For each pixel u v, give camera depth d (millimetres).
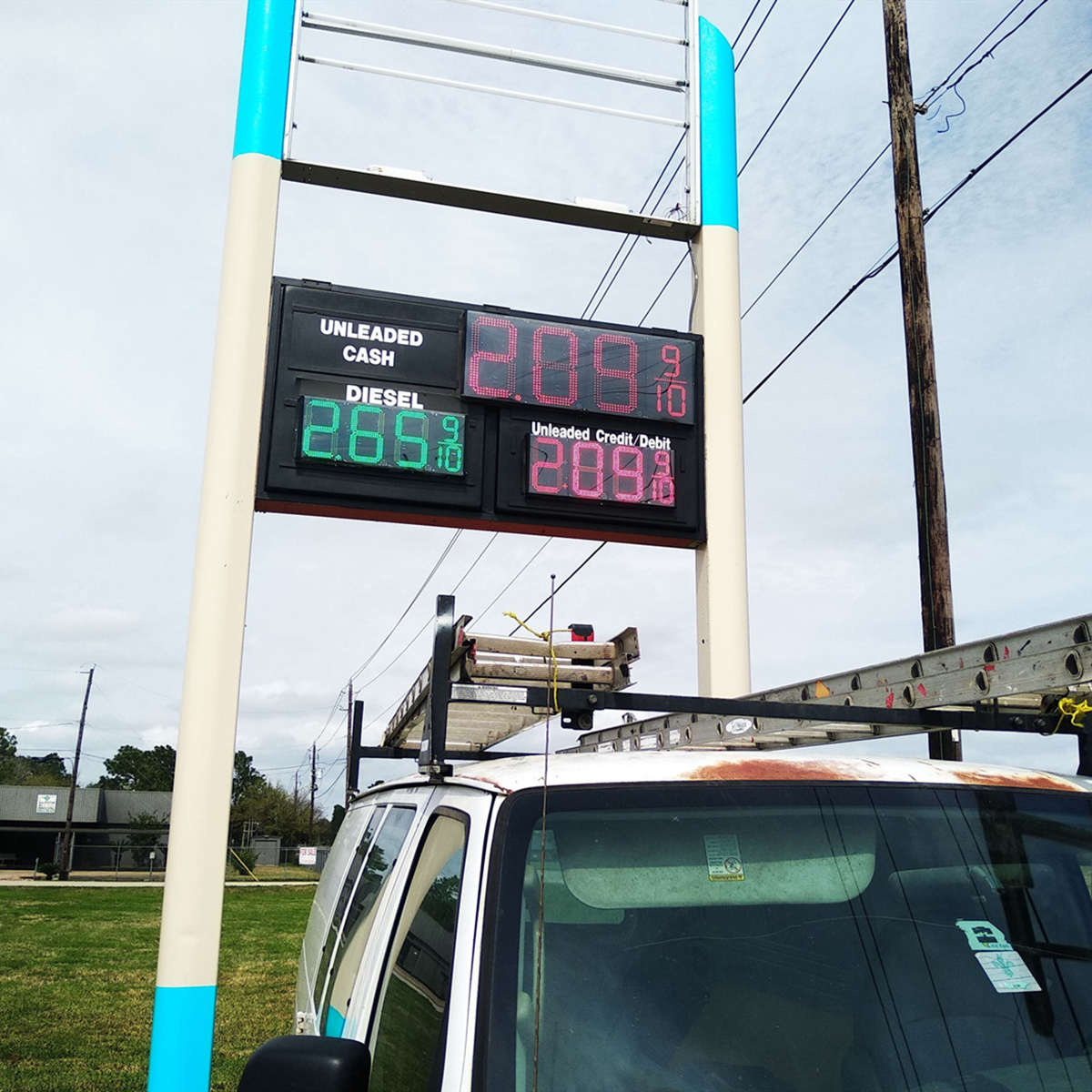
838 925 2305
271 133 8852
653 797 2434
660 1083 2014
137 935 29453
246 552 8023
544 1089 1960
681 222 9766
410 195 9297
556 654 3471
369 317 8664
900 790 2586
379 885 3449
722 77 10164
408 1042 2393
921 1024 2166
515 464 8727
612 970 2148
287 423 8328
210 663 7750
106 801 84625
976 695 3322
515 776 2494
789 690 4375
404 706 5422
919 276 10203
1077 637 2922
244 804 100375
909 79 10773
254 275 8523
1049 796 2662
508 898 2186
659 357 9242
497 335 8836
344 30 9273
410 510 8445
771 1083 2045
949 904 2381
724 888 2314
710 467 9195
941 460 9797
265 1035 13750
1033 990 2254
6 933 29516
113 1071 11789
